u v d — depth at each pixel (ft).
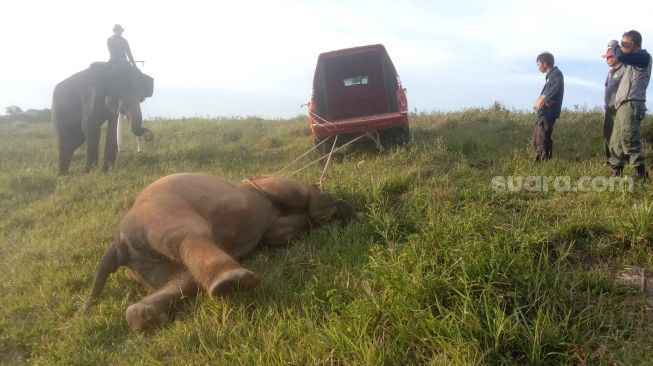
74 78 36.37
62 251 19.03
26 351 13.74
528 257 12.51
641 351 9.90
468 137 29.96
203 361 11.44
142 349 12.43
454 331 10.50
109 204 25.00
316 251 16.10
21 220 24.95
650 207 14.24
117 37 33.88
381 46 32.45
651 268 12.75
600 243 13.89
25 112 82.58
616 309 11.33
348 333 11.03
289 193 17.24
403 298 11.51
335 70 35.27
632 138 19.19
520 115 41.22
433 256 12.96
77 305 15.26
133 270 14.88
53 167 37.19
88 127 34.27
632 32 19.19
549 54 23.79
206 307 13.11
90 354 12.69
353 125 28.12
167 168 31.78
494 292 11.32
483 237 14.51
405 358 10.41
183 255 13.11
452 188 19.71
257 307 12.94
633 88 19.11
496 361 10.05
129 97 32.65
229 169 30.19
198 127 49.73
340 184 21.35
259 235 16.46
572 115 38.04
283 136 41.83
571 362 10.05
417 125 40.22
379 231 16.02
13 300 16.12
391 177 21.17
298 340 11.62
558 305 11.21
